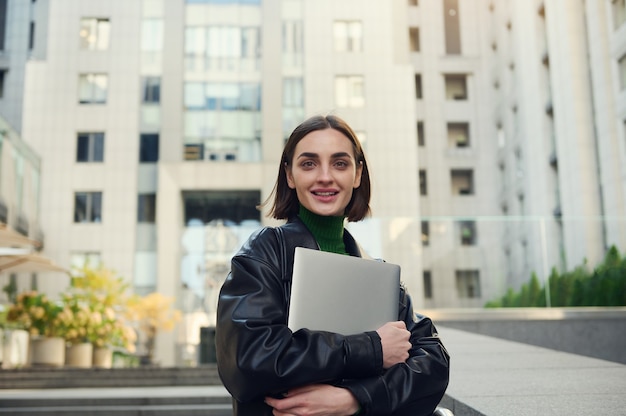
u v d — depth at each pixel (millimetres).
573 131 23359
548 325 10727
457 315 10883
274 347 1332
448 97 36875
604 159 21625
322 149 1564
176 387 11086
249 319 1370
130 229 27328
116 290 19312
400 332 1439
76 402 8172
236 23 28859
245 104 28188
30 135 28078
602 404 2428
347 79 29141
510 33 32656
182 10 28953
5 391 9836
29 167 24656
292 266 1484
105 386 11180
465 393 2777
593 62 22469
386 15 29688
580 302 10805
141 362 17500
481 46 37094
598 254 10898
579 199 22844
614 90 21156
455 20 37406
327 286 1428
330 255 1447
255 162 27406
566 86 24031
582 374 3441
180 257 25812
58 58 28750
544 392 2777
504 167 34281
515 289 10977
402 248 11125
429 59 36938
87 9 29078
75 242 27172
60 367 12086
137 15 28969
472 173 35875
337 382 1418
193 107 28125
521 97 29875
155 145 28047
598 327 10633
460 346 5461
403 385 1394
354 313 1452
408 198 28391
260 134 27859
